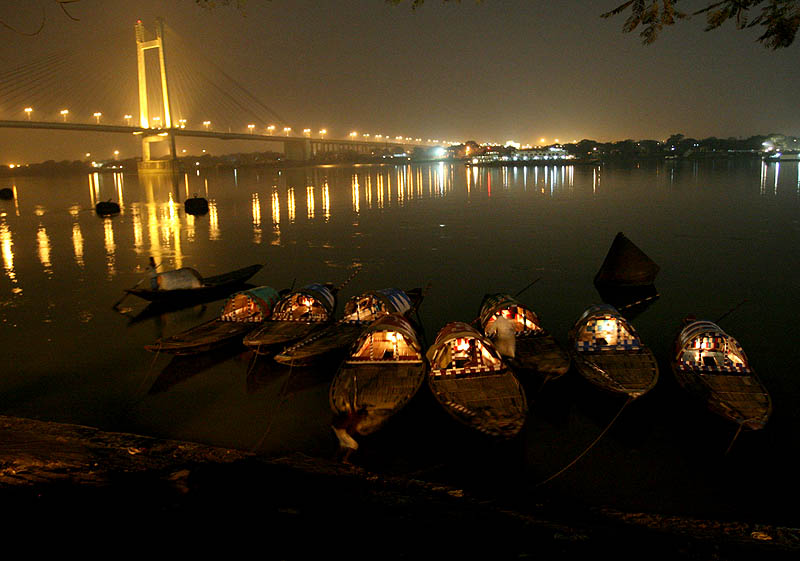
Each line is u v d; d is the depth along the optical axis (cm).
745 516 611
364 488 541
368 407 764
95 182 8094
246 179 7794
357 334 1045
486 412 730
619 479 677
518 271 1770
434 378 826
